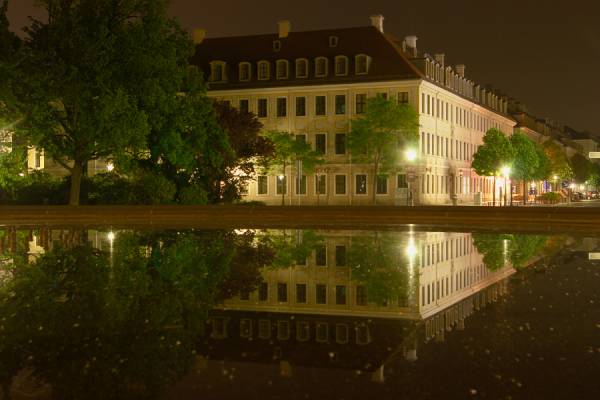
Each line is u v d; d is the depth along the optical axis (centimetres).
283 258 1745
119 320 937
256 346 794
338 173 7069
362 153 6456
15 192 4550
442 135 7738
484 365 700
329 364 709
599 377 653
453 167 8169
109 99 3906
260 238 2386
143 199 4244
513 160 8088
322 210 3672
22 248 1955
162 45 4378
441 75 7781
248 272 1490
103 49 4084
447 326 912
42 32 4128
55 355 746
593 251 1969
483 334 855
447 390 613
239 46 7725
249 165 5322
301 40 7469
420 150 6925
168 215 3681
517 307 1059
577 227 3072
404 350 772
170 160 4488
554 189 13550
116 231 2731
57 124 4234
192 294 1180
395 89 6881
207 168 4869
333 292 1226
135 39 4200
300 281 1363
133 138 4094
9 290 1176
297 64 7244
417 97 6812
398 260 1722
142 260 1650
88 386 636
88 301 1077
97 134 4012
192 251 1889
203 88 4766
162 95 4259
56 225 3194
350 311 1035
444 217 3469
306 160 6650
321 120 7144
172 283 1295
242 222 3506
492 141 8044
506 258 1784
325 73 7131
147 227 3033
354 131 6303
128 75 4256
